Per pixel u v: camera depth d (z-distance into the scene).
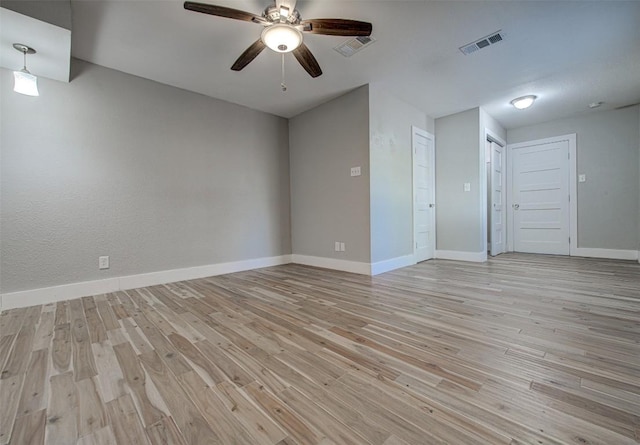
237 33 2.41
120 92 2.98
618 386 1.22
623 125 4.28
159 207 3.23
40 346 1.66
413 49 2.71
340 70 3.09
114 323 2.02
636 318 1.97
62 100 2.65
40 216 2.53
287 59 2.82
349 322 1.99
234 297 2.63
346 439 0.96
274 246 4.37
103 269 2.85
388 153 3.73
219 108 3.77
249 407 1.13
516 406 1.11
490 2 2.11
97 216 2.82
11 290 2.39
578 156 4.64
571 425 1.00
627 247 4.28
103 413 1.10
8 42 2.07
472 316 2.07
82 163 2.75
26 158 2.47
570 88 3.60
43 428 1.03
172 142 3.34
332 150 3.87
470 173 4.33
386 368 1.40
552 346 1.59
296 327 1.92
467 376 1.32
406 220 4.04
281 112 4.29
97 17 2.19
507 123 5.00
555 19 2.30
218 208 3.75
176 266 3.35
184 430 1.01
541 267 3.81
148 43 2.53
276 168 4.41
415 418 1.05
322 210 4.05
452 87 3.55
